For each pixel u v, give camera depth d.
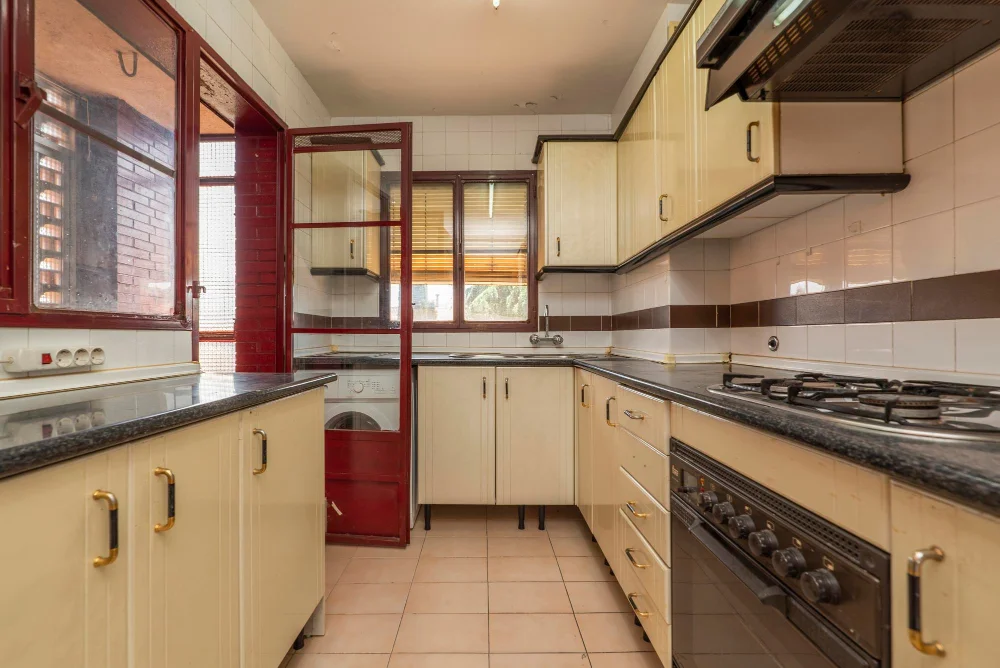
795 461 0.76
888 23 0.88
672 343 2.10
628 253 2.55
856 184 1.18
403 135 2.30
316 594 1.51
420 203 3.28
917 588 0.53
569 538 2.34
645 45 2.51
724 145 1.45
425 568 2.03
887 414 0.67
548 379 2.49
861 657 0.61
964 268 1.03
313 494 1.49
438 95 3.02
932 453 0.54
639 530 1.50
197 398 0.97
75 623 0.63
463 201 3.28
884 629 0.58
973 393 0.89
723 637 0.98
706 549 1.05
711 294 2.11
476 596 1.81
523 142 3.28
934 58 1.02
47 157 1.08
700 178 1.61
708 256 2.11
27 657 0.57
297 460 1.37
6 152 0.95
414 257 3.28
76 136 1.17
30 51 1.00
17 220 0.97
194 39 1.62
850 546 0.64
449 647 1.51
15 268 0.96
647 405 1.42
